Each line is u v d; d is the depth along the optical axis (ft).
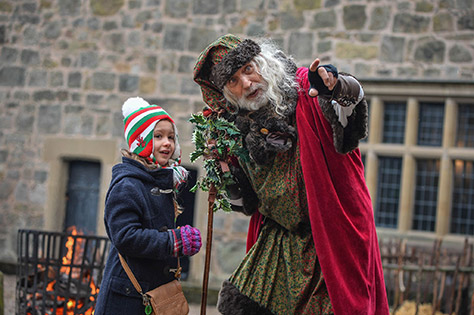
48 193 24.82
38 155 25.02
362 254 8.12
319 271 8.43
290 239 8.68
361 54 21.33
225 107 8.72
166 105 23.67
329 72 7.38
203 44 23.34
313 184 8.00
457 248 20.21
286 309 8.55
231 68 8.02
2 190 25.29
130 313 8.37
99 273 13.28
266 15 22.52
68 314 14.40
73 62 24.76
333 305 7.90
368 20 21.29
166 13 23.79
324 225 7.99
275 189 8.43
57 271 13.17
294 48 22.07
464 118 20.76
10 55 25.43
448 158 20.54
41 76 25.08
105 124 24.34
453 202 20.92
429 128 21.17
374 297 8.43
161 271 8.57
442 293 17.98
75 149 24.57
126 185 8.32
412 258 18.92
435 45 20.59
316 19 21.88
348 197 8.12
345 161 8.11
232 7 22.98
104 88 24.40
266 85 8.09
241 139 8.45
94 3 24.59
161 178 8.64
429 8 20.70
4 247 25.14
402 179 21.12
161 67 23.81
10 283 22.49
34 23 25.22
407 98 20.94
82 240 20.39
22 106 25.25
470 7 20.25
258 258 8.86
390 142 21.53
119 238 8.11
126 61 24.20
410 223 21.11
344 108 7.68
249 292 8.69
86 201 25.04
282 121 8.15
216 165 8.73
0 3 25.54
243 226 22.47
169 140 8.83
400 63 20.93
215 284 22.45
